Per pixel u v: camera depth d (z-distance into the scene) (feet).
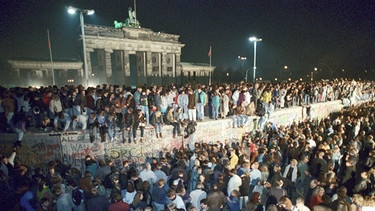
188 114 51.24
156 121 44.88
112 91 45.57
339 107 93.81
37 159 40.42
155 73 211.00
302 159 30.32
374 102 98.68
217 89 55.88
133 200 23.91
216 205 23.48
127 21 174.09
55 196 24.97
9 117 39.32
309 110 78.43
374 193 23.20
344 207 20.16
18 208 22.61
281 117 68.74
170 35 198.59
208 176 29.53
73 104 42.93
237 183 26.48
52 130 41.57
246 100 57.26
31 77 144.87
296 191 29.94
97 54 188.65
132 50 174.91
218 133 54.54
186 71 221.46
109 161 31.55
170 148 47.88
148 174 28.91
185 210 22.71
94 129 41.06
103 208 22.29
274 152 35.04
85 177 26.73
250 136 54.65
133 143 44.21
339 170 34.40
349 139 48.26
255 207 22.86
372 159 30.35
